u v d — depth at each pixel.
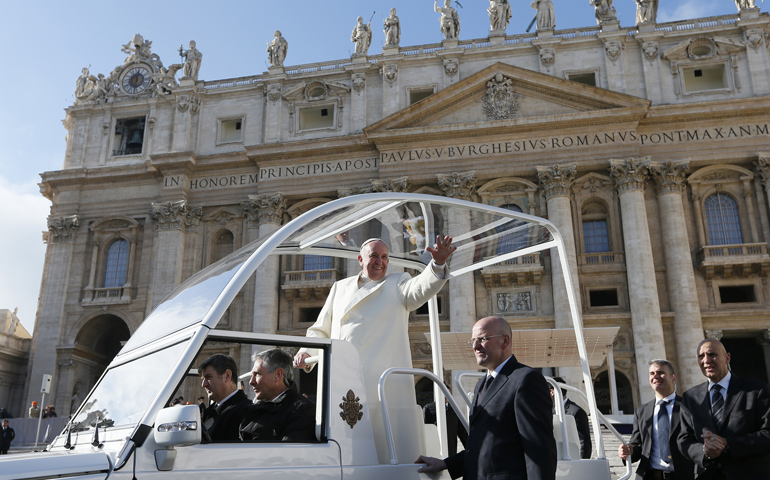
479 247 7.47
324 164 42.09
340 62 44.38
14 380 46.56
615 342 36.31
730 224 37.84
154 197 44.47
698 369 34.81
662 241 37.66
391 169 40.47
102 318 43.53
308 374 5.38
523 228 6.91
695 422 6.54
